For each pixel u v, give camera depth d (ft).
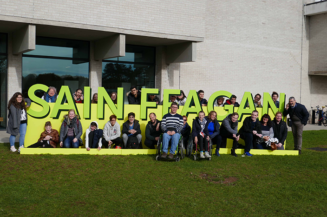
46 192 20.49
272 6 61.26
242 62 58.23
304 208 19.85
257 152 33.06
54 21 36.58
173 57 49.60
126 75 49.93
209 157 29.32
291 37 64.03
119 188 21.76
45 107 30.48
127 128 31.14
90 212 18.10
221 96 35.37
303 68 66.03
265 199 20.95
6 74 41.83
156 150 30.78
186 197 20.75
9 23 35.81
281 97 36.14
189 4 45.06
